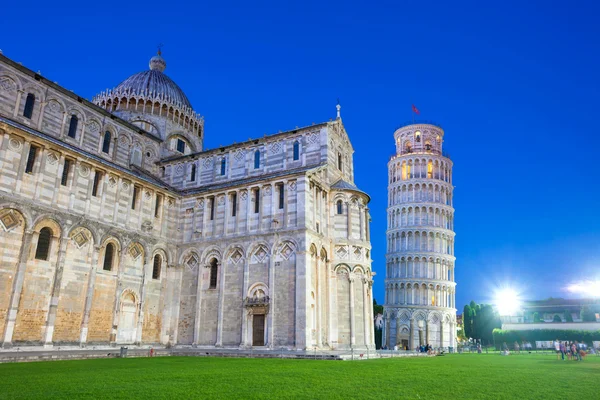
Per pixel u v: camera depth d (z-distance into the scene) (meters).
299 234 47.94
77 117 54.53
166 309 53.03
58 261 42.03
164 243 54.06
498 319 119.69
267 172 58.81
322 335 50.25
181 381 20.05
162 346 51.50
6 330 37.47
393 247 111.75
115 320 46.78
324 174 54.97
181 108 71.62
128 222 50.03
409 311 102.94
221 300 50.50
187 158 64.62
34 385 18.16
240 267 50.69
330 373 24.70
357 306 54.00
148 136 65.06
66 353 34.75
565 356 55.22
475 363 38.41
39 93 50.00
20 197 39.78
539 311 127.81
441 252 109.12
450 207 113.81
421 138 119.56
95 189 47.22
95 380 20.12
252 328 48.38
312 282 48.81
